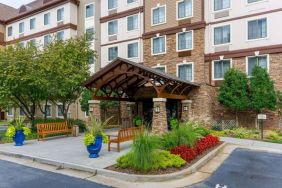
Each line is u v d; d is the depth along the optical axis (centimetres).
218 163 1118
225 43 2422
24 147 1453
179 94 2102
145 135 967
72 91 2169
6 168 1034
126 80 2203
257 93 2002
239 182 870
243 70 2327
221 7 2464
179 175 900
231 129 2125
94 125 1199
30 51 2080
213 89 2297
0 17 4462
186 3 2612
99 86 2011
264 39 2233
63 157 1170
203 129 1596
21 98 2177
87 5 3550
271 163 1127
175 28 2648
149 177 865
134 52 3033
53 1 3659
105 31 3284
